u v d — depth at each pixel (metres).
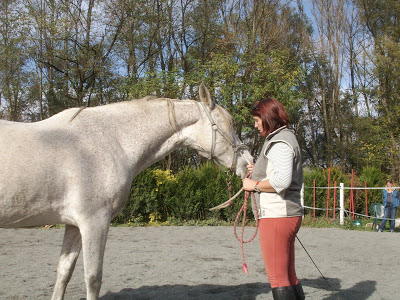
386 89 20.36
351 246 6.83
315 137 29.30
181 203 10.19
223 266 4.84
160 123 2.92
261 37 17.95
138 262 5.04
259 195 2.49
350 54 25.98
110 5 15.32
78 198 2.44
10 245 6.34
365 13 22.69
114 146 2.68
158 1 16.14
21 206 2.34
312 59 26.23
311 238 7.79
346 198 12.35
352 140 25.61
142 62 16.55
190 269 4.65
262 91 12.98
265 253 2.42
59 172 2.41
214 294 3.59
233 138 3.12
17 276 4.25
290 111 14.20
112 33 15.58
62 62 16.66
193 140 3.07
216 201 10.48
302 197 11.52
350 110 26.08
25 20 14.55
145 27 16.84
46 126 2.55
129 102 2.93
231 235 7.92
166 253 5.73
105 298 3.47
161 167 13.95
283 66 14.02
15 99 17.58
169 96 13.26
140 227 9.19
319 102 28.33
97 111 2.77
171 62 18.34
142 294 3.56
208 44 18.31
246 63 13.70
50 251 5.85
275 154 2.38
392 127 20.48
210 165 11.13
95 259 2.46
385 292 3.76
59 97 16.14
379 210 10.07
